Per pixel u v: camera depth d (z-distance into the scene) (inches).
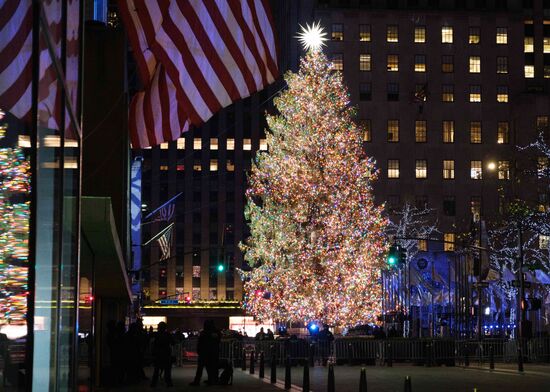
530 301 1835.6
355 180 2760.8
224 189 5974.4
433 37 4500.5
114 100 962.7
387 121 4429.1
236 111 6043.3
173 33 603.8
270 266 2824.8
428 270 2159.2
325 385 1147.9
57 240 339.0
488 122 4451.3
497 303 2596.0
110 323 1139.9
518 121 4392.2
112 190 964.6
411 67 4478.3
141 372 1238.3
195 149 6013.8
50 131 310.3
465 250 2229.3
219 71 610.9
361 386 713.6
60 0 344.2
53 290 328.2
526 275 2353.6
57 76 334.0
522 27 4537.4
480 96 4478.3
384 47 4485.7
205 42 608.4
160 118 637.9
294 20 4963.1
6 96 224.1
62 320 371.9
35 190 260.5
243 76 619.5
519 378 1280.8
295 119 2760.8
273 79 642.8
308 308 2669.8
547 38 4667.8
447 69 4488.2
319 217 2701.8
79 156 447.5
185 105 607.8
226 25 614.2
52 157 319.0
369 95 4446.4
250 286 3011.8
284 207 2751.0
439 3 4576.8
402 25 4503.0
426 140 4424.2
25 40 248.1
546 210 2714.1
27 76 252.4
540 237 3654.0
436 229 4089.6
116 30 965.2
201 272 5871.1
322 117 2748.5
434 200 4372.5
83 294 654.5
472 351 1942.7
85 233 633.6
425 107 4448.8
